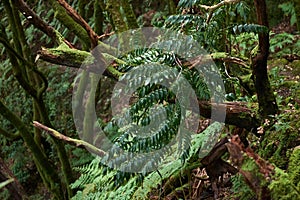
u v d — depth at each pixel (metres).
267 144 2.02
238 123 2.02
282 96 2.52
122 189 2.30
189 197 2.29
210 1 2.08
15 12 3.36
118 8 2.78
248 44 3.23
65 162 3.54
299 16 2.38
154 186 2.21
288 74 3.23
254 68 1.91
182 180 2.44
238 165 1.55
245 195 1.93
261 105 2.01
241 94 2.43
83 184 2.74
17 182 3.82
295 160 1.79
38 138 3.73
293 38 4.11
